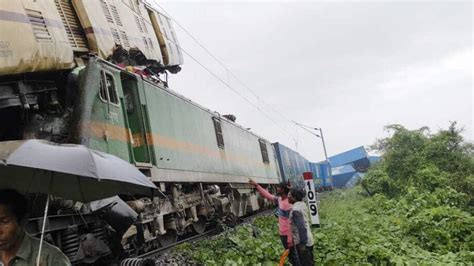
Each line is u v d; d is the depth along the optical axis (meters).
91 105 7.49
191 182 12.70
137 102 9.87
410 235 11.52
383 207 17.28
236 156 18.81
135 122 9.81
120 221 7.30
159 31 15.52
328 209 21.95
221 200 15.12
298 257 8.22
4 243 3.05
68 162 3.14
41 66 7.29
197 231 13.91
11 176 3.56
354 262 8.66
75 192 3.63
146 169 9.61
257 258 9.37
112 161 3.52
